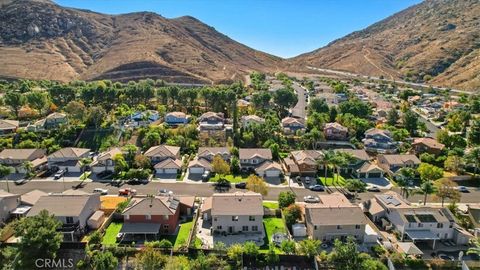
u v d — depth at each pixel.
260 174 93.50
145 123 124.31
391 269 55.81
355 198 80.75
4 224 65.19
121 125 122.94
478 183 90.00
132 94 148.38
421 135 127.50
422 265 56.72
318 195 81.69
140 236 63.00
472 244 63.12
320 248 60.97
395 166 97.12
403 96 190.50
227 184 86.69
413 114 132.88
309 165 93.06
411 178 88.94
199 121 130.62
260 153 100.12
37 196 73.88
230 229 65.50
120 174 92.12
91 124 121.44
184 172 95.06
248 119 125.69
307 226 65.62
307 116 144.25
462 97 175.50
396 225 66.00
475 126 117.69
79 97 146.88
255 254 56.47
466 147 113.81
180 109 147.50
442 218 64.69
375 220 70.50
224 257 57.03
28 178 90.38
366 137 119.31
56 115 124.56
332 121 136.62
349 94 188.62
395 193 78.31
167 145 106.75
